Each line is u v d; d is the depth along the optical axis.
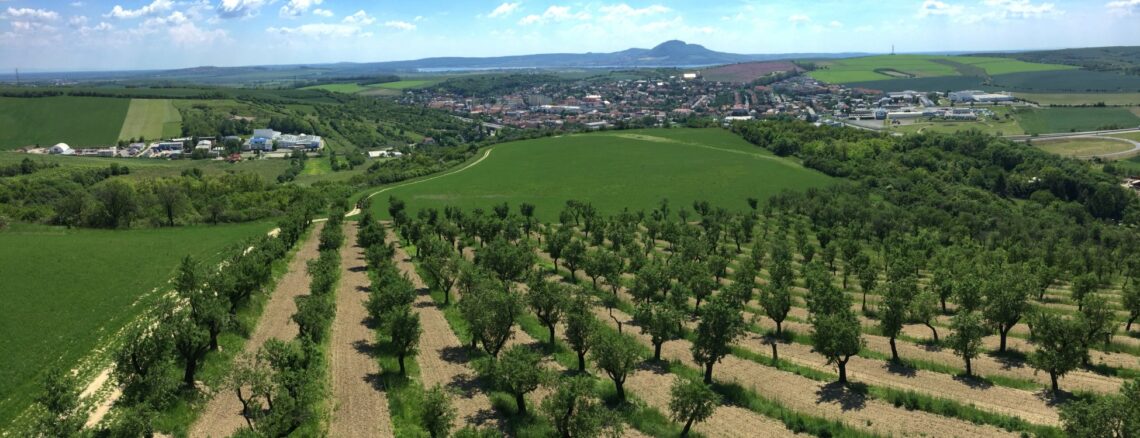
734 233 146.88
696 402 56.78
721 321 68.38
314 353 66.06
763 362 76.12
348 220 168.12
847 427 58.69
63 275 93.88
